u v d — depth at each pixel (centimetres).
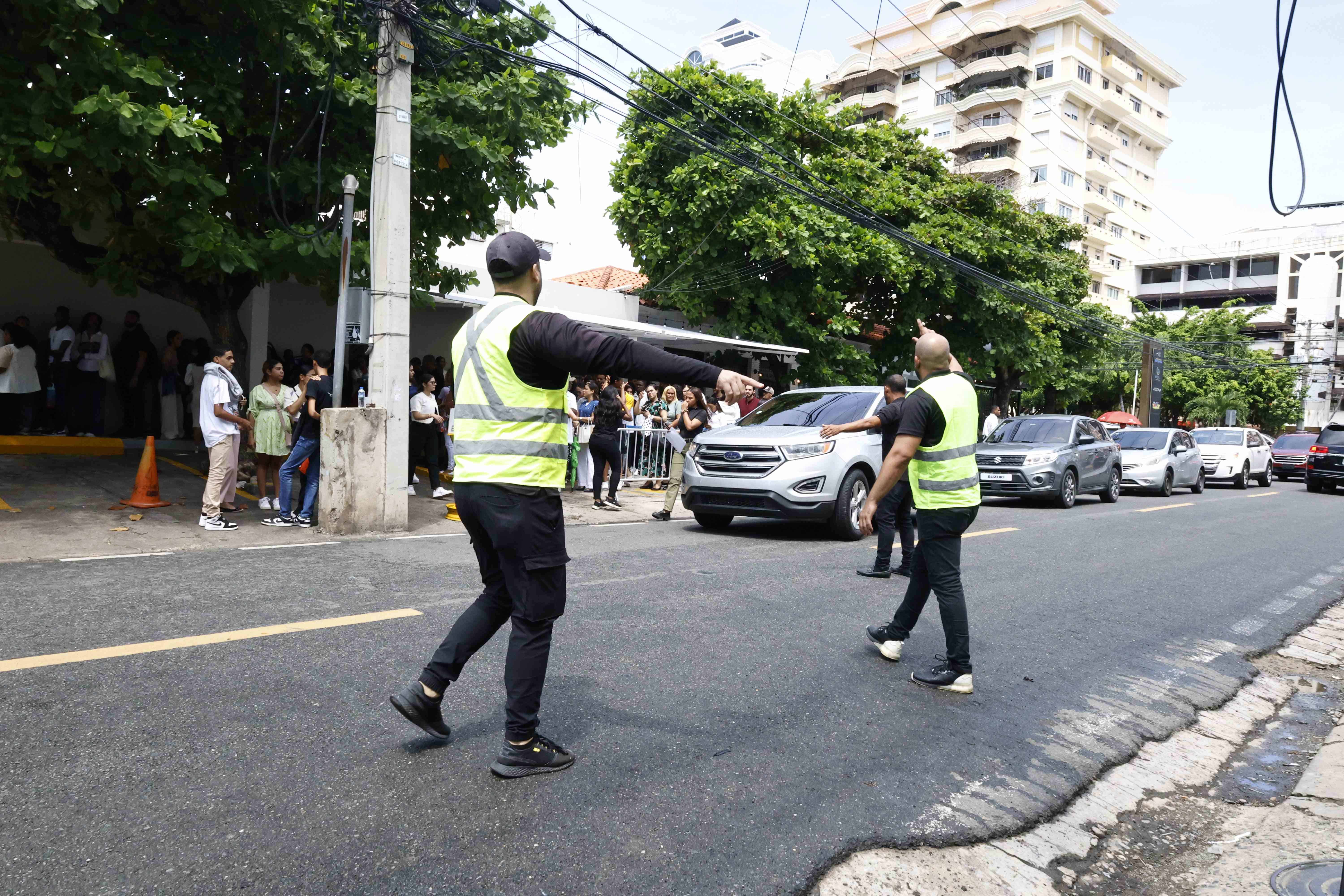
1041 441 1562
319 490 860
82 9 708
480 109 991
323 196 1018
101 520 809
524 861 255
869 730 385
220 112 905
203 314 1090
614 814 288
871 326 2316
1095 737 406
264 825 265
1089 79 5897
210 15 887
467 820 277
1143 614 662
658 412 1442
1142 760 393
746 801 307
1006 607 651
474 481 298
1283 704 499
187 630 452
